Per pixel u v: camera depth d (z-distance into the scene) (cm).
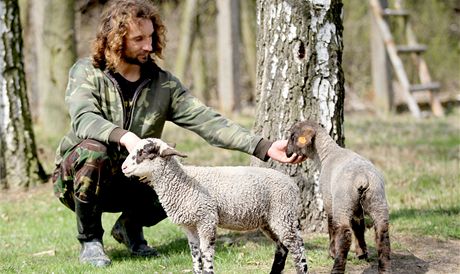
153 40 555
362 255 564
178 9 1988
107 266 568
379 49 1641
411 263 561
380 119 1563
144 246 611
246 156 1075
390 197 831
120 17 529
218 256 584
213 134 545
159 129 567
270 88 652
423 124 1482
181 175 470
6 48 943
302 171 647
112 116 551
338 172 505
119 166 558
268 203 481
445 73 2003
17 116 952
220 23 1556
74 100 539
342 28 657
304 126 526
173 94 563
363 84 1898
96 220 571
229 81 1558
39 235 721
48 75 1352
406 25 1711
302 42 638
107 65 545
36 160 968
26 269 577
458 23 2039
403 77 1645
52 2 1328
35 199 895
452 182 898
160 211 596
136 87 555
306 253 581
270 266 556
